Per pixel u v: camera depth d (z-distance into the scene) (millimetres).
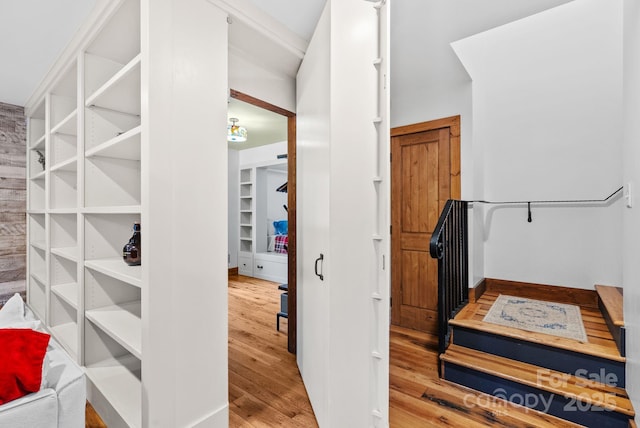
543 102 2771
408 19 2170
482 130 3029
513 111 2906
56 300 2561
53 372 1156
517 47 2768
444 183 3055
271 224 6355
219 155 1594
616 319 1854
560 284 2727
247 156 6117
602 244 2562
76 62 2066
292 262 2627
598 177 2572
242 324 3381
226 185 1631
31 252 3135
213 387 1578
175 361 1415
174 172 1403
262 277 5770
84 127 1930
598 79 2549
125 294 2072
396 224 3326
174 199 1404
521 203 2885
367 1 1559
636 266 1527
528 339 2051
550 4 2043
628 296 1691
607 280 2545
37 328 1395
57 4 1594
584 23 2531
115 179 2039
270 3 1725
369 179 1574
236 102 3529
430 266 3125
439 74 2902
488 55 2822
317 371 1761
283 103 2381
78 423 1129
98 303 1965
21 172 3135
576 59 2621
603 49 2520
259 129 4645
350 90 1555
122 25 1641
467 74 2885
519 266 2912
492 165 3016
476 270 2852
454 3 2002
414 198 3223
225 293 1635
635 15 1565
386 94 1533
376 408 1595
